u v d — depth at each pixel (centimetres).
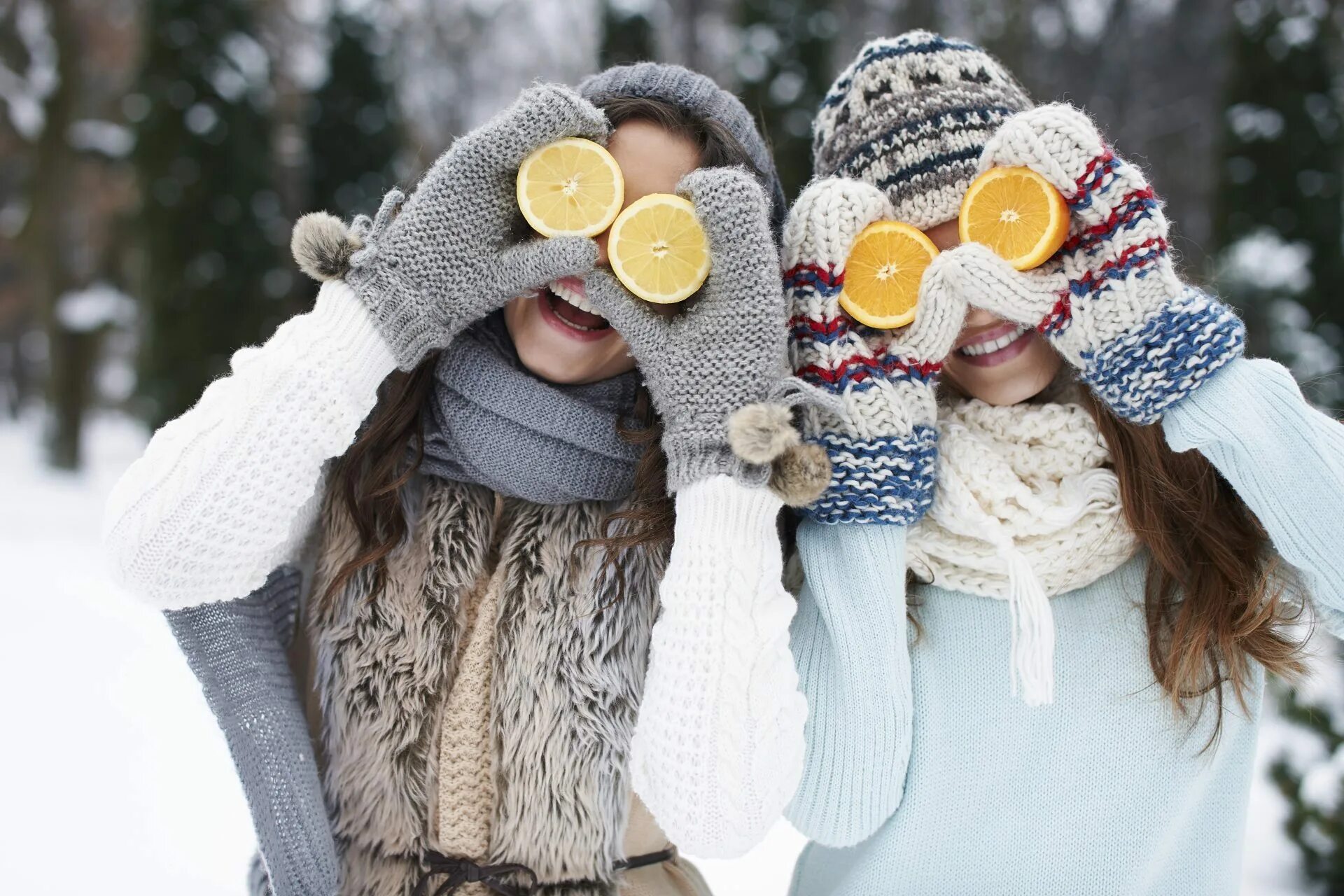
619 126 136
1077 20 1414
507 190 129
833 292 133
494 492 143
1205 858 137
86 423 1342
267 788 126
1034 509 134
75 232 1594
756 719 117
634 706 134
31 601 576
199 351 1010
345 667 134
